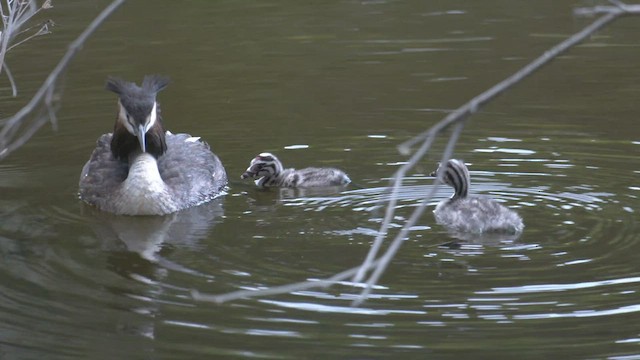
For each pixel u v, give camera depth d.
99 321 10.56
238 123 17.89
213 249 12.69
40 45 21.70
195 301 11.03
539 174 15.09
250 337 10.14
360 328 10.28
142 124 14.68
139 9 24.33
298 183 15.27
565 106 18.22
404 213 13.77
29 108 7.06
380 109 18.20
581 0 24.11
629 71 20.02
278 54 21.20
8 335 10.26
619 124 17.20
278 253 12.38
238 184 15.78
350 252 12.31
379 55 21.05
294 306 10.84
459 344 9.89
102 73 20.16
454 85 19.23
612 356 9.62
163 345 10.02
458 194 13.71
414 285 11.26
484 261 11.88
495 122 17.56
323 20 23.52
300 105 18.58
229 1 25.08
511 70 19.92
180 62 20.77
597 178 14.88
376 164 15.93
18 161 16.47
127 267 12.11
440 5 24.33
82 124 17.97
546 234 12.73
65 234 13.45
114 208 14.45
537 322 10.33
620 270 11.53
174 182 15.02
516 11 23.69
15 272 11.95
